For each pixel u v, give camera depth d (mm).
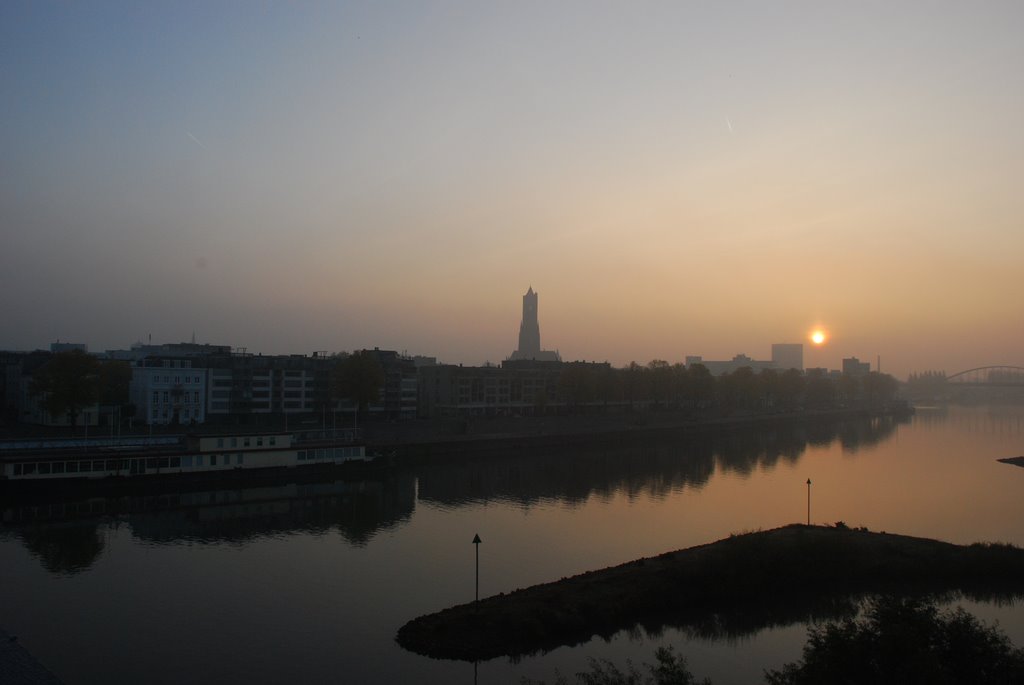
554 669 66250
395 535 114688
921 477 179750
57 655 68188
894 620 53969
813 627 77500
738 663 68812
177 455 149250
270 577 92062
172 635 73125
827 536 100562
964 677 49938
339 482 165875
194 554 102500
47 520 121250
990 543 104688
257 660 67500
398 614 79062
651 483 168000
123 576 92000
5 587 87125
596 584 83875
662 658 58812
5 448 150875
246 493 149250
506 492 154500
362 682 63406
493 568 96250
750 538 98625
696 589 83188
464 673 65312
